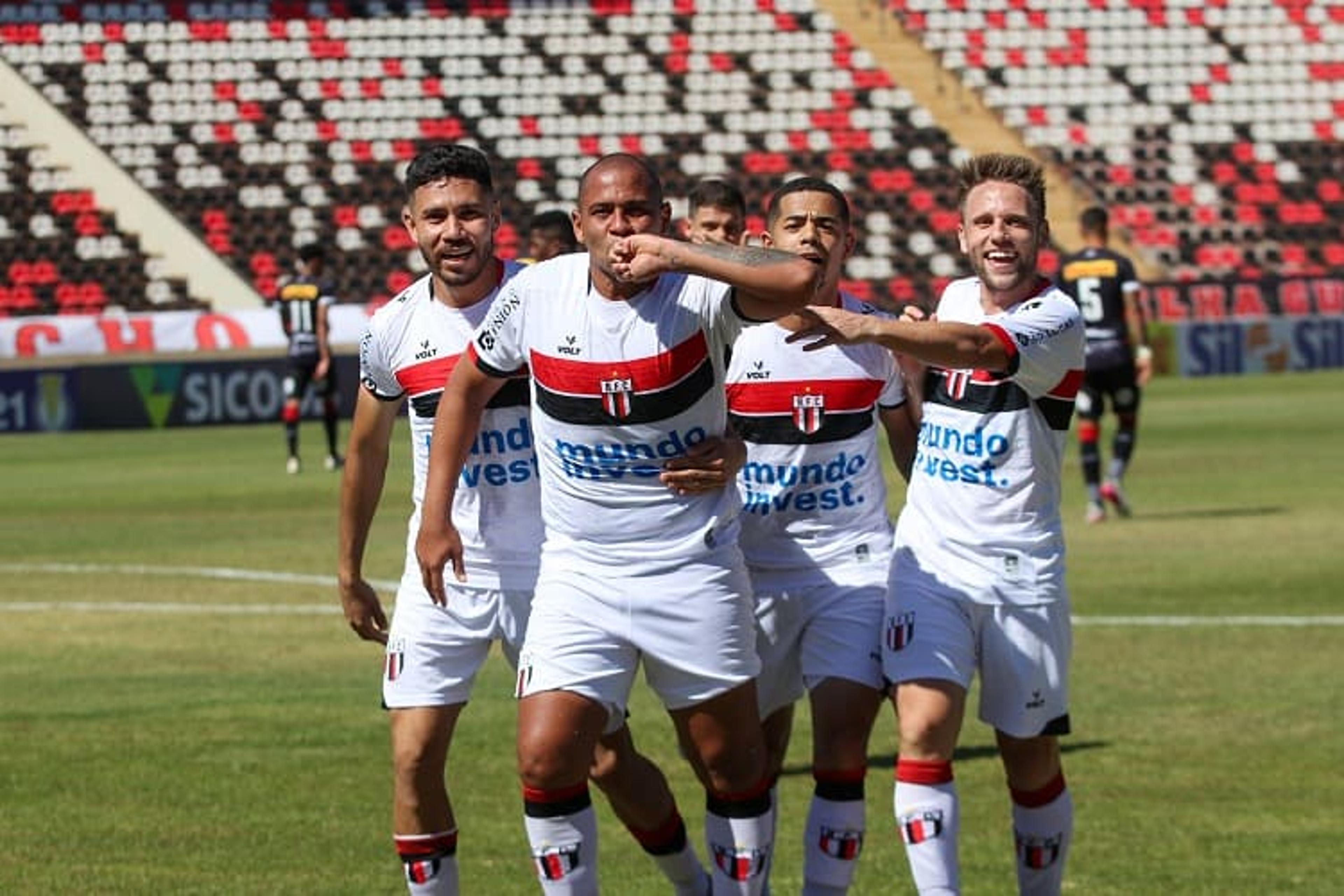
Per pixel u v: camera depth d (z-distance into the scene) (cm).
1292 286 7862
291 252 7800
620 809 1285
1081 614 2497
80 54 8075
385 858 1437
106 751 1803
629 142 8338
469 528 1241
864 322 1126
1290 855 1417
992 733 1877
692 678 1149
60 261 7612
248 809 1588
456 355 1238
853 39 8744
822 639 1316
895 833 1516
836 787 1270
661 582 1137
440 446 1172
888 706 2022
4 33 8062
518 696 1152
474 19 8469
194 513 3894
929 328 1143
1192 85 8869
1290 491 3894
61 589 2866
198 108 8031
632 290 1096
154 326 6919
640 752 1794
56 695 2072
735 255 1038
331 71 8244
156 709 1998
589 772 1216
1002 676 1242
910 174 8412
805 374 1330
